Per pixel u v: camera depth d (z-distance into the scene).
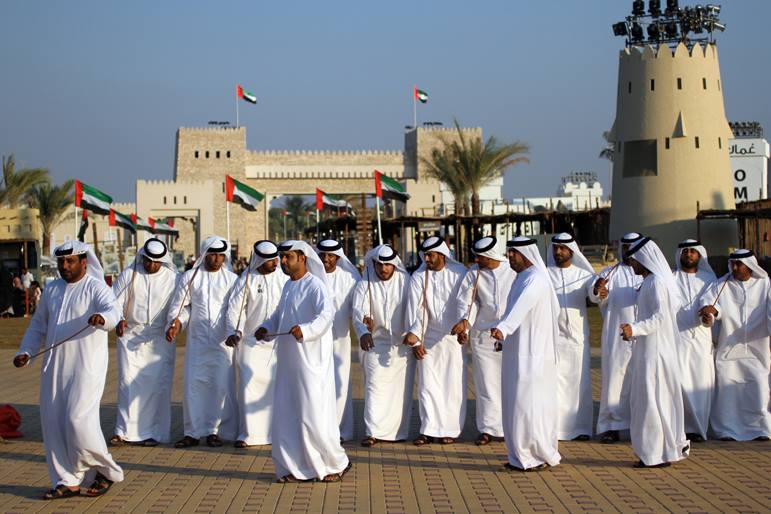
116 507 7.93
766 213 32.91
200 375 10.77
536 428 9.01
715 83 36.91
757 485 8.38
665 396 9.14
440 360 10.72
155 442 10.77
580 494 8.15
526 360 9.04
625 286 10.62
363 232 42.03
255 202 33.97
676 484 8.46
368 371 10.81
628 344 10.51
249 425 10.59
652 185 36.75
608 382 10.56
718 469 9.05
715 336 10.92
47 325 8.59
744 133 50.28
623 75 37.56
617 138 37.81
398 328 10.83
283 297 8.99
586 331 10.94
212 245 10.95
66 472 8.30
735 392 10.76
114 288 10.93
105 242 45.72
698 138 36.41
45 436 8.32
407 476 8.96
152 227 61.28
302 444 8.67
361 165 83.88
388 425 10.75
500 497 8.09
